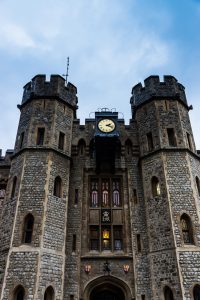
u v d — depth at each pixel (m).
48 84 19.83
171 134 18.14
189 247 14.10
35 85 19.77
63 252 14.70
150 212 16.03
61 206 15.92
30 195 15.42
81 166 18.59
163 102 19.12
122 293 15.06
